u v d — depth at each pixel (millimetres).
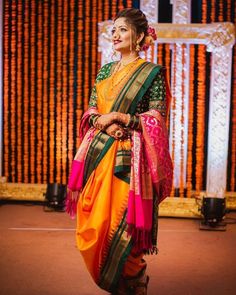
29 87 5219
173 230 4340
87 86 5082
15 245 3752
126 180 2426
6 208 5102
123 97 2414
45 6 5035
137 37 2475
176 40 4684
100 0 4934
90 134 2543
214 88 4746
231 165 5086
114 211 2412
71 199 2600
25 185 5230
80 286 2879
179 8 4777
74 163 2553
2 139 5309
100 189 2412
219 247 3818
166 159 2445
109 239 2404
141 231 2340
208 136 4875
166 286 2916
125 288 2529
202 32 4656
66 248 3689
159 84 2441
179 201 4797
